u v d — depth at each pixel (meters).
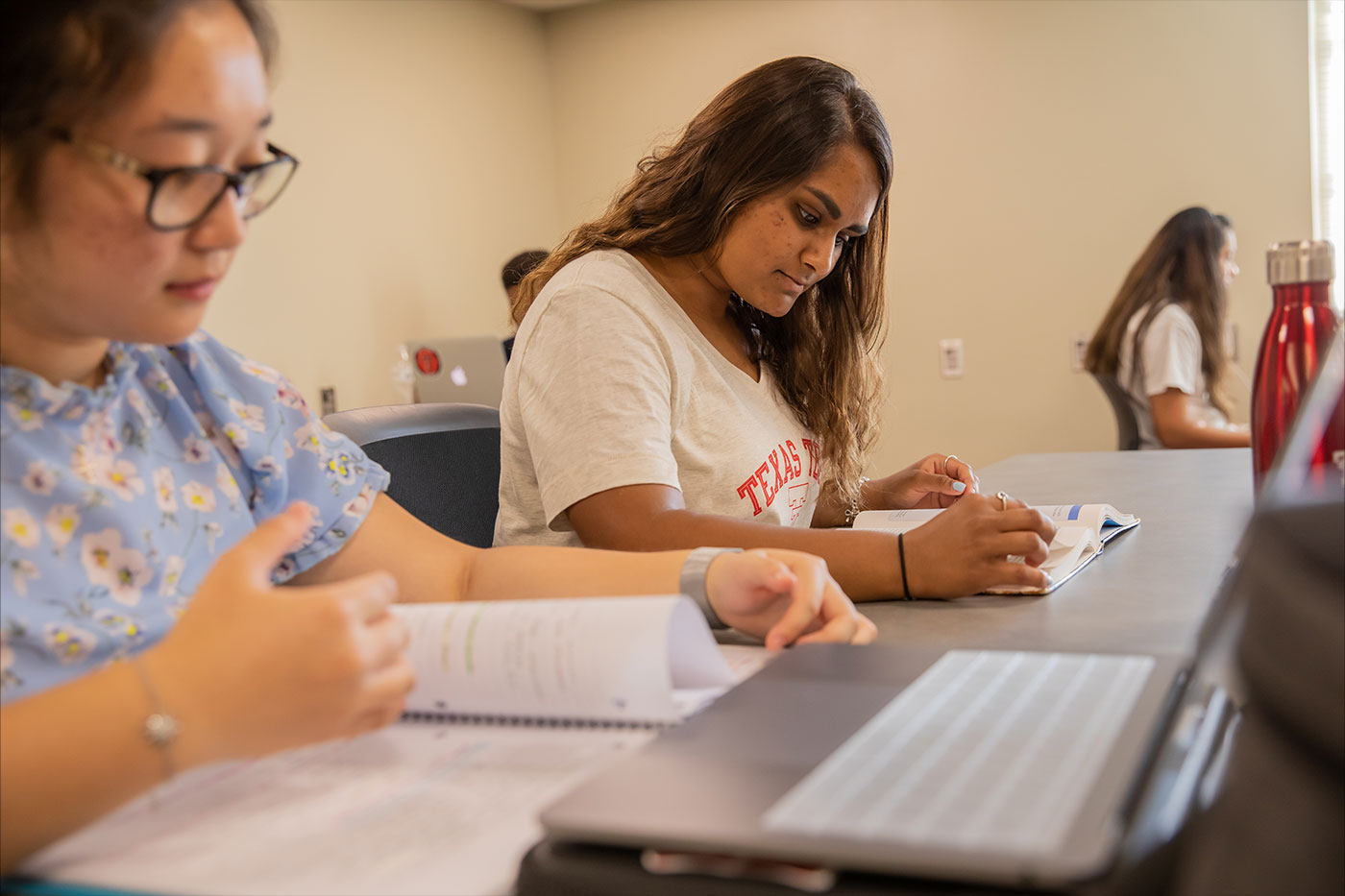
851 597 0.93
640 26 4.62
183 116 0.57
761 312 1.43
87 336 0.69
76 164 0.56
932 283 4.32
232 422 0.87
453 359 3.46
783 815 0.39
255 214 0.67
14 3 0.54
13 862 0.48
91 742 0.48
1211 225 3.58
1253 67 3.83
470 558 0.92
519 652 0.60
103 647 0.70
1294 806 0.28
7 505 0.69
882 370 1.56
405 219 4.17
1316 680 0.27
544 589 0.84
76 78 0.55
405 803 0.51
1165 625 0.79
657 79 4.62
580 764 0.55
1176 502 1.38
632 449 1.08
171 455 0.82
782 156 1.21
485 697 0.61
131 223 0.58
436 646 0.63
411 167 4.20
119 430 0.78
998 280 4.21
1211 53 3.88
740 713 0.51
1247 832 0.29
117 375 0.77
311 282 3.82
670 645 0.62
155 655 0.51
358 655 0.51
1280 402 1.05
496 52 4.57
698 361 1.27
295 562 0.90
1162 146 3.96
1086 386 4.14
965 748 0.44
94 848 0.49
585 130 4.79
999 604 0.89
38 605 0.68
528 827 0.47
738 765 0.45
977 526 0.91
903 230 4.33
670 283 1.30
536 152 4.76
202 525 0.81
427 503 1.44
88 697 0.50
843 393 1.46
